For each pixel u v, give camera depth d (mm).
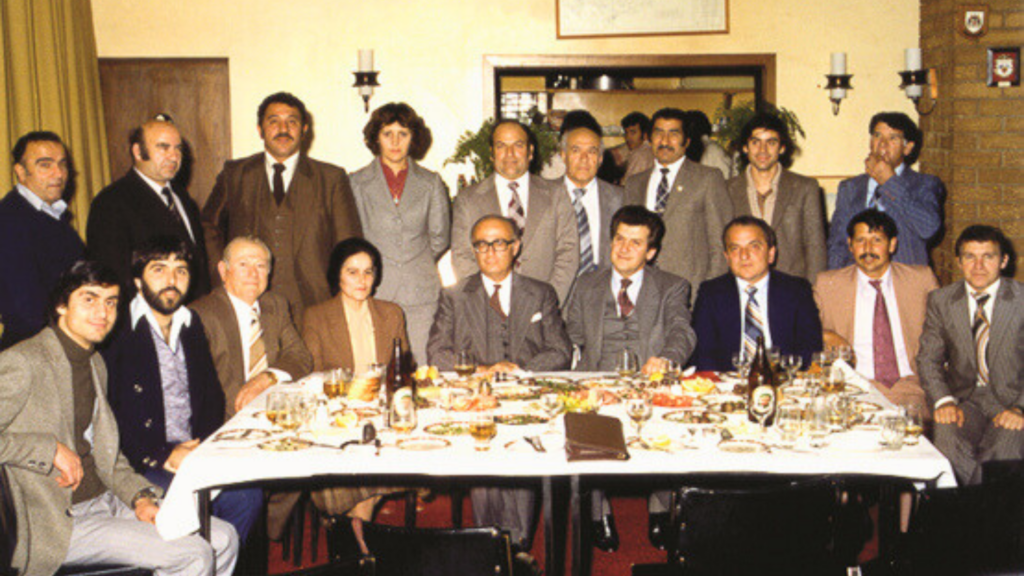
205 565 2623
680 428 2826
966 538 2336
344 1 6051
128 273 3951
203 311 3564
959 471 3617
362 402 3215
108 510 2908
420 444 2668
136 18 5980
